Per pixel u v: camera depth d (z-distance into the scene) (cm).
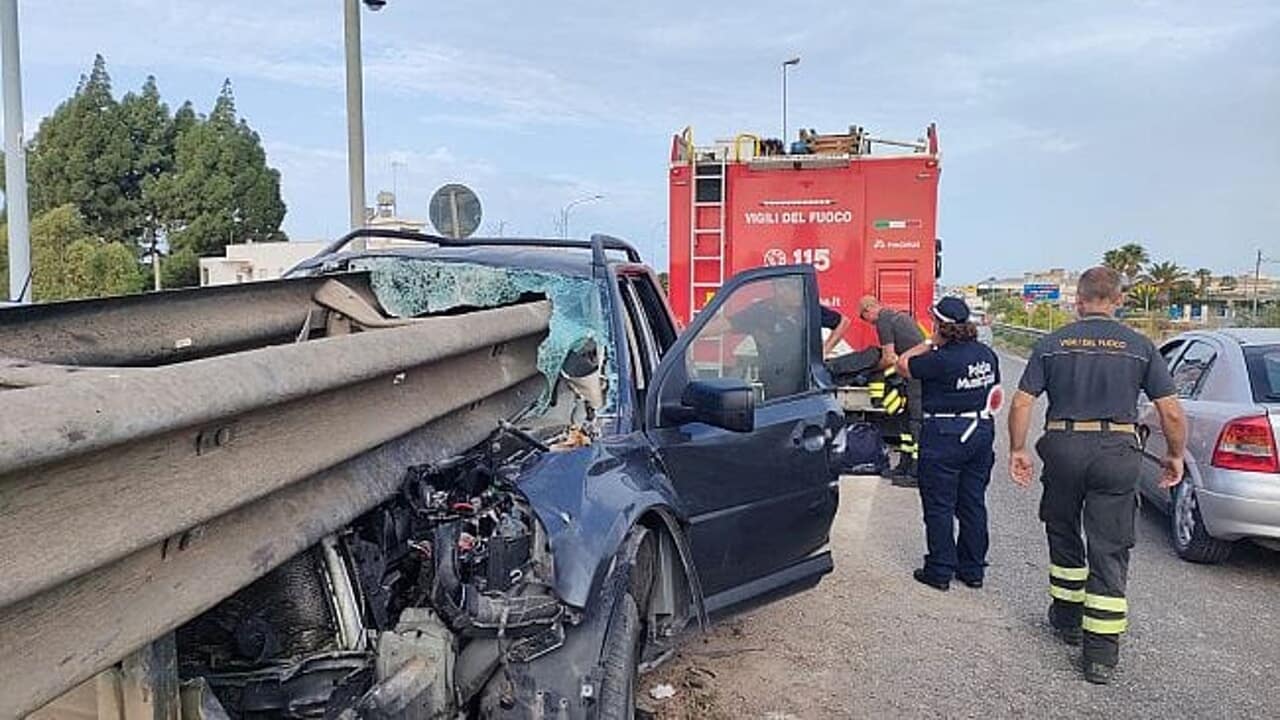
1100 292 540
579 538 315
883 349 1016
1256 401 686
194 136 5375
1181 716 468
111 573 171
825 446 518
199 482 187
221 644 266
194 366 185
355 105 1095
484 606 285
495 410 363
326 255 471
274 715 265
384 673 276
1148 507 904
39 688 155
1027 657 539
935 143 1113
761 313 492
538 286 425
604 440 376
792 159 1123
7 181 1045
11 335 252
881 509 895
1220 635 579
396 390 276
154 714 201
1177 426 527
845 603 625
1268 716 469
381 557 286
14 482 145
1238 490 669
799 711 462
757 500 465
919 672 514
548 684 308
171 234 5316
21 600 148
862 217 1120
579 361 407
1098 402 520
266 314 351
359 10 1088
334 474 250
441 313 434
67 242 4094
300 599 270
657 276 502
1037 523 855
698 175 1152
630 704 344
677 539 399
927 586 664
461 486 312
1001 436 1348
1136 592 661
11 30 1033
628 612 347
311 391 218
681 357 431
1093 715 468
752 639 558
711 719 449
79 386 158
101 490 163
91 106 5350
